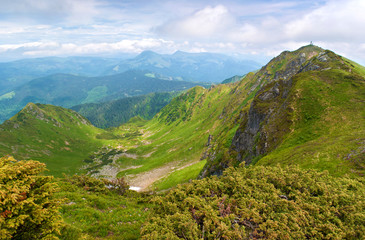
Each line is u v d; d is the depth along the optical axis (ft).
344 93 197.06
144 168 602.85
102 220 77.25
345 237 50.72
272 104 266.98
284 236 48.26
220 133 585.22
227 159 283.38
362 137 124.06
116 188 161.17
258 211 56.13
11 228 37.91
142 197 145.79
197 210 55.93
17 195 39.47
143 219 84.69
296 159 133.28
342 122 165.58
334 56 328.29
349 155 109.40
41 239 39.27
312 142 154.61
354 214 55.57
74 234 54.95
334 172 102.27
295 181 72.13
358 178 85.92
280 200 60.29
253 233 50.06
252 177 77.71
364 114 162.81
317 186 69.36
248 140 268.00
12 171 43.91
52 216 43.29
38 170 50.06
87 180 135.95
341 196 63.62
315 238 50.11
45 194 45.19
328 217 55.98
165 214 56.54
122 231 73.00
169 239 45.39
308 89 221.25
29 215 39.96
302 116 197.16
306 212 56.59
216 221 50.26
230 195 67.87
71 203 86.74
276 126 214.69
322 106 193.88
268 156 173.58
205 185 71.00
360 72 266.16
